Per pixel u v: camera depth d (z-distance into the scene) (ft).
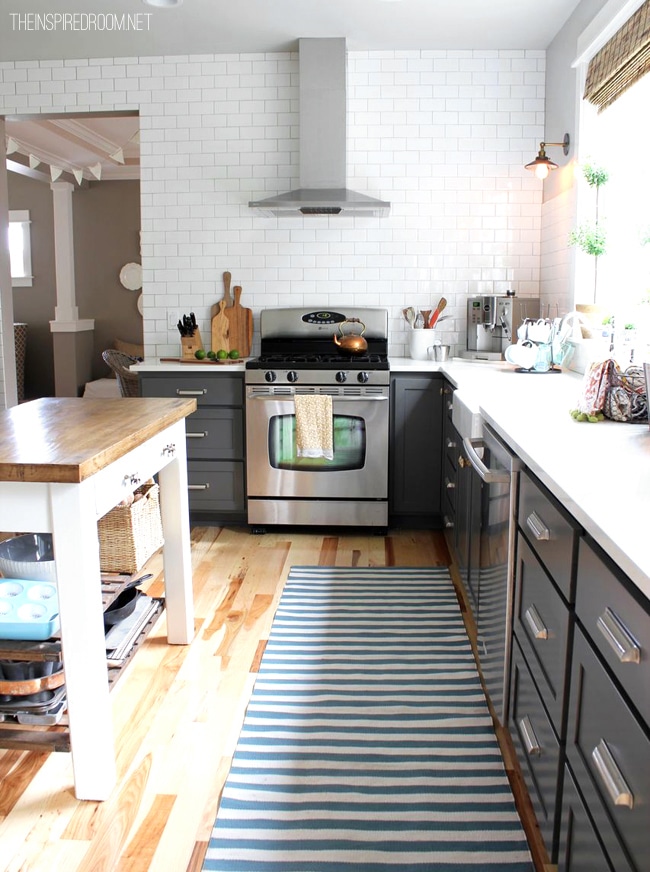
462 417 9.91
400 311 15.58
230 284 15.71
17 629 6.93
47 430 7.39
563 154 13.57
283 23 13.47
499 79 14.93
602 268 12.40
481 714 8.03
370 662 9.16
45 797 6.70
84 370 29.50
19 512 6.27
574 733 4.77
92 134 21.99
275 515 14.07
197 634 9.89
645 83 10.69
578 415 7.60
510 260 15.35
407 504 14.11
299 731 7.66
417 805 6.55
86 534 6.30
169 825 6.31
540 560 5.86
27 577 7.98
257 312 15.75
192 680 8.69
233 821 6.33
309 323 15.33
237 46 14.65
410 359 15.07
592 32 11.55
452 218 15.30
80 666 6.43
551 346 12.50
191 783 6.86
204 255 15.69
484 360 14.49
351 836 6.17
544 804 5.56
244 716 7.94
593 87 11.66
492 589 7.84
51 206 29.84
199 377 14.06
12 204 29.89
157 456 8.24
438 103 15.05
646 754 3.50
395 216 15.35
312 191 14.35
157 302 15.90
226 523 14.70
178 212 15.61
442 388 13.66
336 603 10.95
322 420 13.48
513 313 14.26
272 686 8.55
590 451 6.12
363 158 15.24
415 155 15.19
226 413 14.11
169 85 15.24
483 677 8.56
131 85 15.30
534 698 5.97
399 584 11.69
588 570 4.52
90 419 8.00
